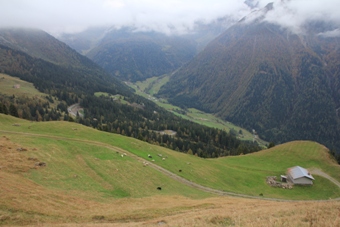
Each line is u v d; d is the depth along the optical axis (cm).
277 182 9894
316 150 13488
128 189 5691
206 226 2864
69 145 7581
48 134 8812
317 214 3038
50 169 5591
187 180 7894
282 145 14688
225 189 8069
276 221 2823
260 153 14025
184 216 3722
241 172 10406
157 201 4994
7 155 5697
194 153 18812
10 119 10638
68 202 4116
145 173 7094
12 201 3597
